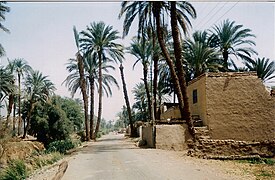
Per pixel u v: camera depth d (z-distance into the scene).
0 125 27.81
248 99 23.80
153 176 11.27
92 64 46.53
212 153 17.20
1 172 13.84
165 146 23.23
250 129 23.52
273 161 15.53
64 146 25.98
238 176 11.09
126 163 15.07
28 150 28.30
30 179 12.45
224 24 38.84
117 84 49.78
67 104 58.22
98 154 20.23
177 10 25.48
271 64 39.34
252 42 38.34
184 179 10.57
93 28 42.72
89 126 49.56
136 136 48.31
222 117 23.53
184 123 23.95
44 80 53.19
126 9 25.95
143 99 78.69
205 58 36.66
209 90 23.80
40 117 40.28
